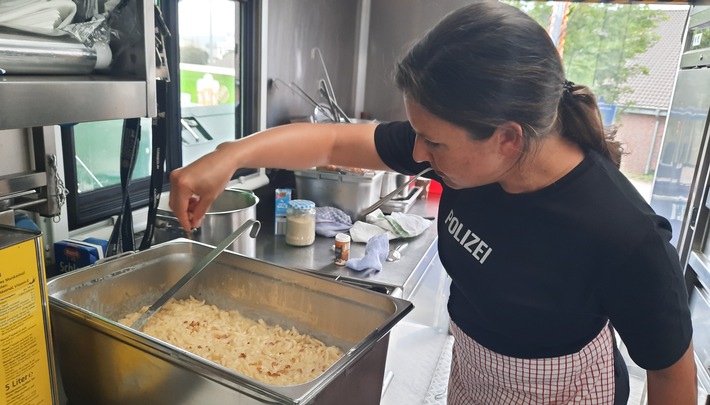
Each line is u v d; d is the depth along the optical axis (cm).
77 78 66
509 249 82
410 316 155
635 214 70
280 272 115
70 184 129
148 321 111
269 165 97
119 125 144
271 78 212
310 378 97
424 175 103
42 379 74
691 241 224
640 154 293
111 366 82
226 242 110
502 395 100
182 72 168
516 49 62
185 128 175
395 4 286
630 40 276
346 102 296
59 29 65
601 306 78
